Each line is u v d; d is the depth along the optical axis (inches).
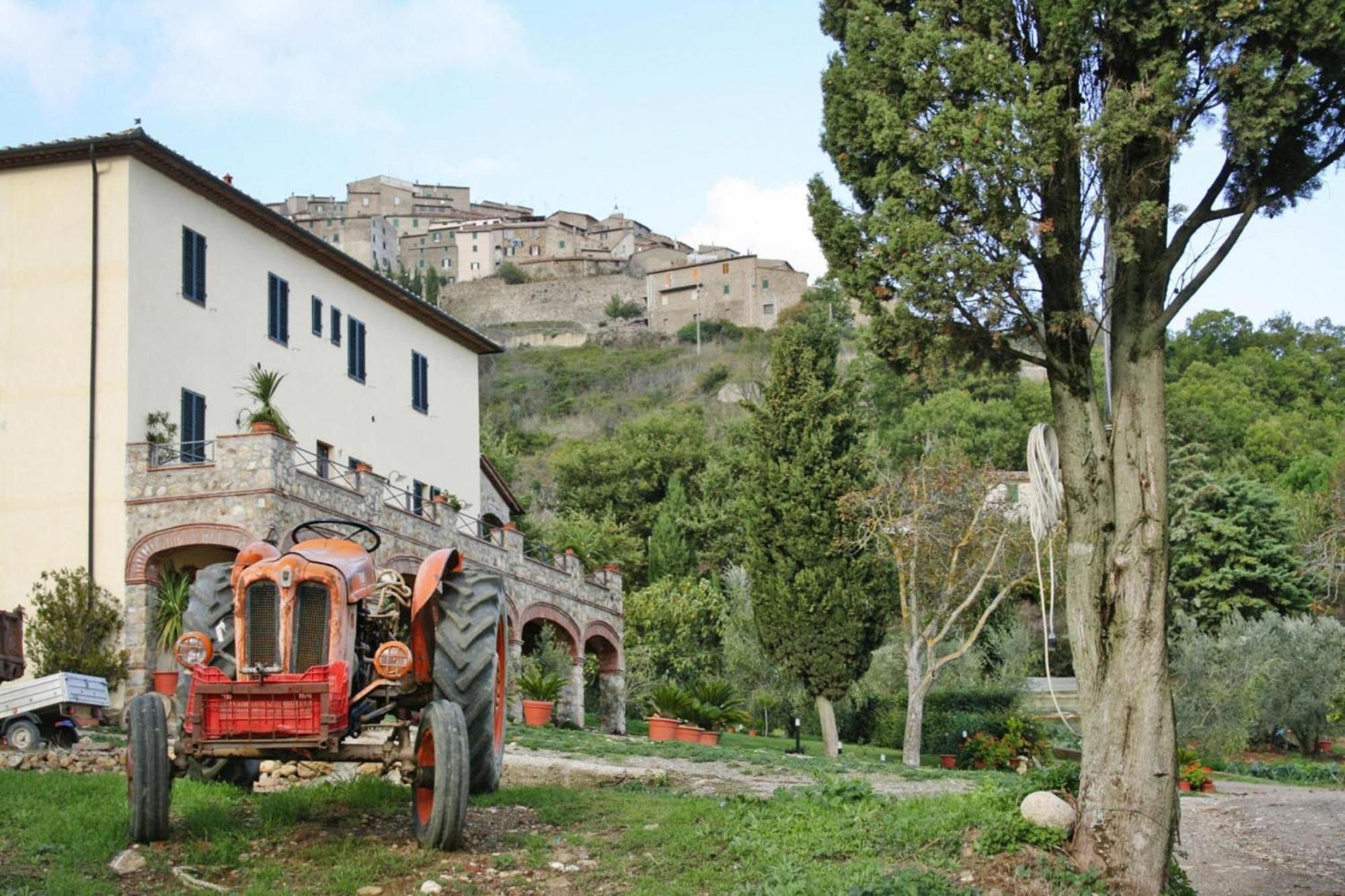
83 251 973.2
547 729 980.6
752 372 4163.4
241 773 508.1
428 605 456.4
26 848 392.5
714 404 4101.9
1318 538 1411.2
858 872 391.9
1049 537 489.4
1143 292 448.5
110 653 906.7
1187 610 1918.1
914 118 452.8
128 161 979.9
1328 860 597.6
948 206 451.5
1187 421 2807.6
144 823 392.2
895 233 443.8
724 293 5073.8
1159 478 436.5
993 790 472.1
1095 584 436.5
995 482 1309.1
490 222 6348.4
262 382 958.4
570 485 2807.6
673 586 1942.7
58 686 660.1
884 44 459.5
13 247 987.3
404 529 1046.4
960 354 478.3
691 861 411.5
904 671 1643.7
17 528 947.3
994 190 428.1
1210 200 447.5
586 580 1374.3
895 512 1317.7
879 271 462.9
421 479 1409.9
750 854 417.7
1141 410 442.3
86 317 967.0
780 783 722.2
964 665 1653.5
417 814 416.2
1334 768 1392.7
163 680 906.1
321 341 1227.9
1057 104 427.8
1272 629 1611.7
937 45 444.8
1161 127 423.8
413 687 449.4
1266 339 3454.7
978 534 1306.6
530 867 401.1
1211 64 419.2
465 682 443.2
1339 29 399.2
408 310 1400.1
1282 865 583.5
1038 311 466.6
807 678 1331.2
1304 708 1577.3
